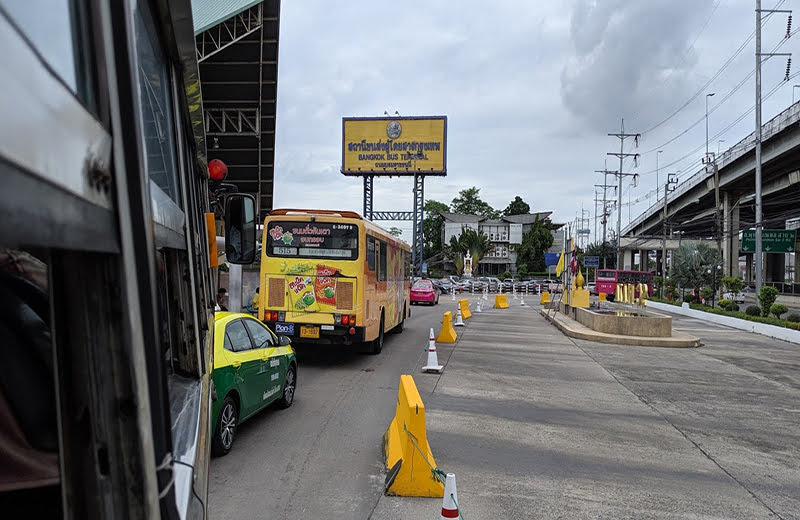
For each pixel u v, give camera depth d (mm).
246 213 5031
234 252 5008
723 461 6875
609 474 6285
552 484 5922
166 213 2221
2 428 1606
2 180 709
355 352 14547
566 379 11750
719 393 10812
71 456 1181
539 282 70375
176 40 2504
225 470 6004
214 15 17469
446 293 57375
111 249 1129
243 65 19516
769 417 9117
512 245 89688
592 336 18156
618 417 8836
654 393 10672
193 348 3072
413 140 44344
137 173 1264
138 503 1192
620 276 48812
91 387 1172
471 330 20953
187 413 2467
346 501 5273
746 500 5656
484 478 6039
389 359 13539
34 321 1670
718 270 38500
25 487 1606
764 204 43375
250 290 19953
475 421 8336
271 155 22812
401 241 18875
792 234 37188
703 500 5621
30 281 1681
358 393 9766
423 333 19547
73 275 1159
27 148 784
